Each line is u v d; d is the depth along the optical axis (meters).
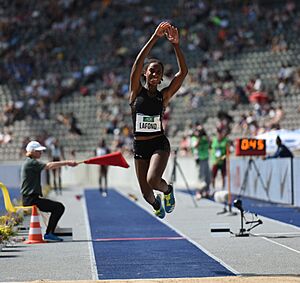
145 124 17.56
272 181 44.75
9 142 81.12
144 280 16.88
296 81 76.75
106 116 81.44
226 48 84.56
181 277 17.98
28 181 26.50
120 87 84.00
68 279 18.00
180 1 92.75
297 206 40.69
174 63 84.06
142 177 18.09
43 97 85.12
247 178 49.72
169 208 18.42
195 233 28.45
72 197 55.56
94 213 39.97
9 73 89.00
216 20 87.88
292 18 86.62
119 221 34.72
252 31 86.00
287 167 41.94
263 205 42.50
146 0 94.25
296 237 26.33
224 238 26.44
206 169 45.53
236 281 16.62
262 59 82.31
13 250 23.95
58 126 81.69
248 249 23.25
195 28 88.12
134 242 25.89
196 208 41.22
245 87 78.88
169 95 18.09
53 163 26.58
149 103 17.59
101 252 23.19
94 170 76.31
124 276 18.31
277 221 32.38
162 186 17.72
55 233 26.75
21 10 97.31
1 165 70.81
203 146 45.34
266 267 19.48
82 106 83.56
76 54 89.81
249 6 89.19
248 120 69.81
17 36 94.06
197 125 45.78
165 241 26.03
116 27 92.19
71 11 95.69
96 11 94.94
